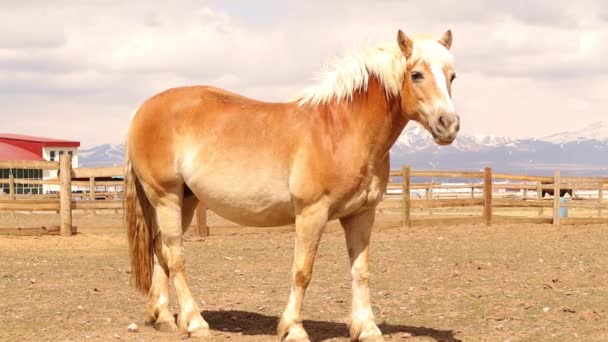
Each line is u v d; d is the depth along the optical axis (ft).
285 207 21.36
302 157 20.56
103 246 49.62
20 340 22.16
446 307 27.91
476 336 22.86
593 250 48.32
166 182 23.22
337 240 54.90
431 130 19.29
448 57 19.56
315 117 20.85
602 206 70.74
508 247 50.24
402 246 50.83
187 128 22.86
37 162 54.19
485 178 67.41
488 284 33.78
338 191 20.36
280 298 30.27
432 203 65.41
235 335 22.95
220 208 22.50
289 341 20.48
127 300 29.71
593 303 28.58
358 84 20.62
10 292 31.53
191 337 22.57
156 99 23.93
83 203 54.75
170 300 29.94
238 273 38.01
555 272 37.70
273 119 21.53
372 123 20.48
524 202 69.46
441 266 40.34
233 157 21.74
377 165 20.80
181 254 23.45
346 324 24.98
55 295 30.83
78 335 22.84
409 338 22.59
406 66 19.86
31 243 50.16
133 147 23.91
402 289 32.45
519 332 23.36
